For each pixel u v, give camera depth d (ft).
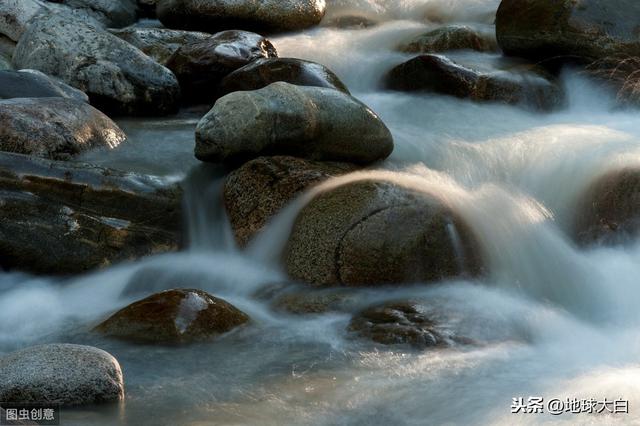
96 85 36.19
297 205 26.99
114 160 30.66
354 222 25.52
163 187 28.58
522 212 27.61
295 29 47.88
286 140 29.17
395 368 20.68
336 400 19.08
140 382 19.90
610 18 39.24
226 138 28.71
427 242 25.40
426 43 43.01
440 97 37.86
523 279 25.89
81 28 37.58
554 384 19.77
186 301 22.68
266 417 18.29
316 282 25.36
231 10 46.65
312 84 35.70
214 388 19.63
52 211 26.86
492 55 42.52
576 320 24.38
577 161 29.99
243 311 23.89
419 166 30.78
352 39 45.57
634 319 24.70
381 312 23.26
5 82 32.96
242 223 27.68
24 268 26.40
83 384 18.62
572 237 28.40
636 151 29.96
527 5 40.45
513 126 35.09
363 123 29.99
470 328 22.70
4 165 27.07
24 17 40.91
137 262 27.17
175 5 47.73
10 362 18.74
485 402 18.92
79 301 25.34
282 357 21.30
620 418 17.93
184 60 38.88
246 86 36.76
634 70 38.63
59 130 30.22
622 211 28.19
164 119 36.78
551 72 40.14
